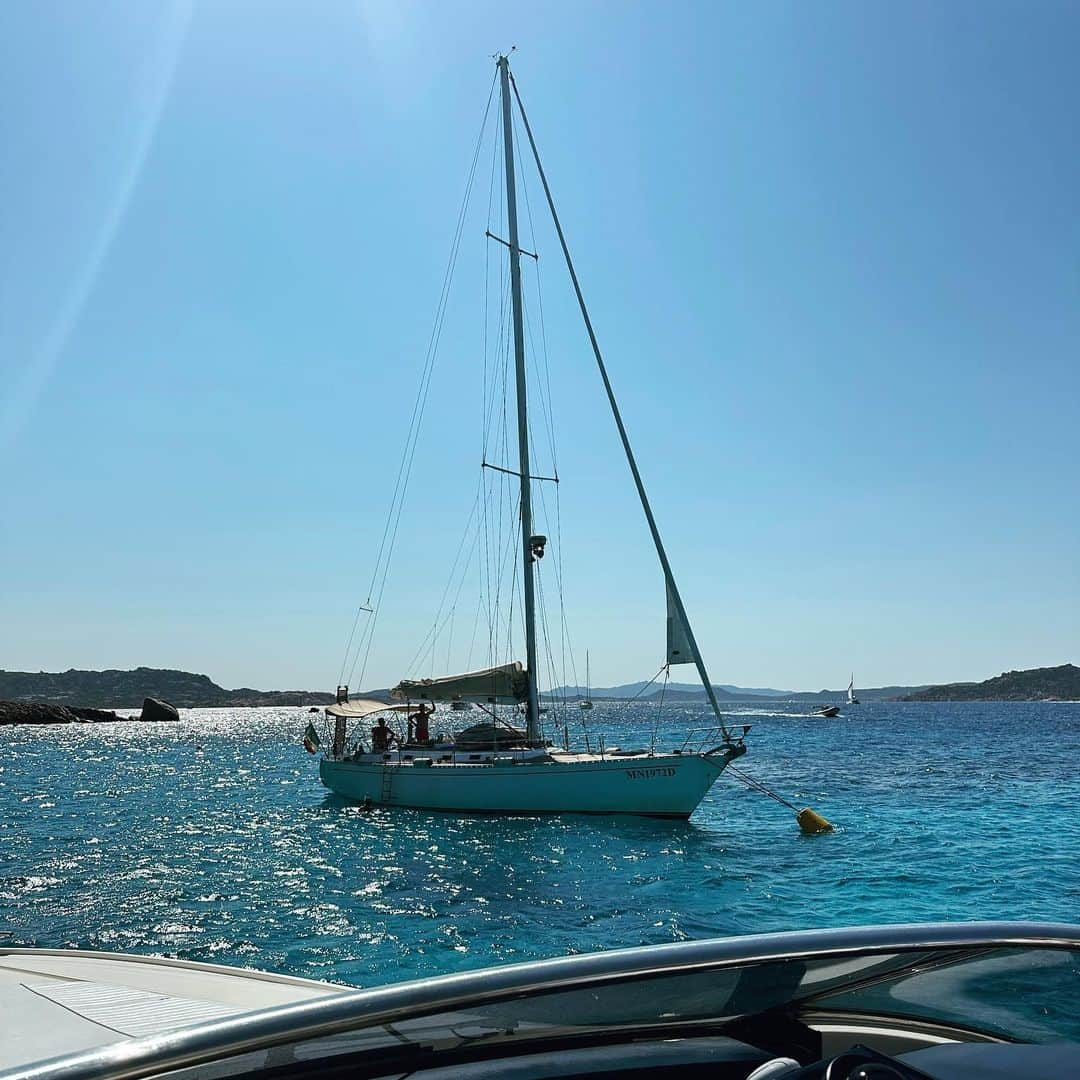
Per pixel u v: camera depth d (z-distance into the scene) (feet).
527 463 92.02
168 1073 4.66
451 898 53.67
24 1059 10.47
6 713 463.01
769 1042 6.17
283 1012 5.21
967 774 134.51
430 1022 5.49
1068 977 6.41
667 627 81.56
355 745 100.42
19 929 47.21
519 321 94.32
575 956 6.27
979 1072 4.99
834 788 115.55
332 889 56.54
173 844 75.77
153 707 550.77
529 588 90.48
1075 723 383.86
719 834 75.92
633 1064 5.80
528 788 82.69
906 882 56.95
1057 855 65.62
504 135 98.02
